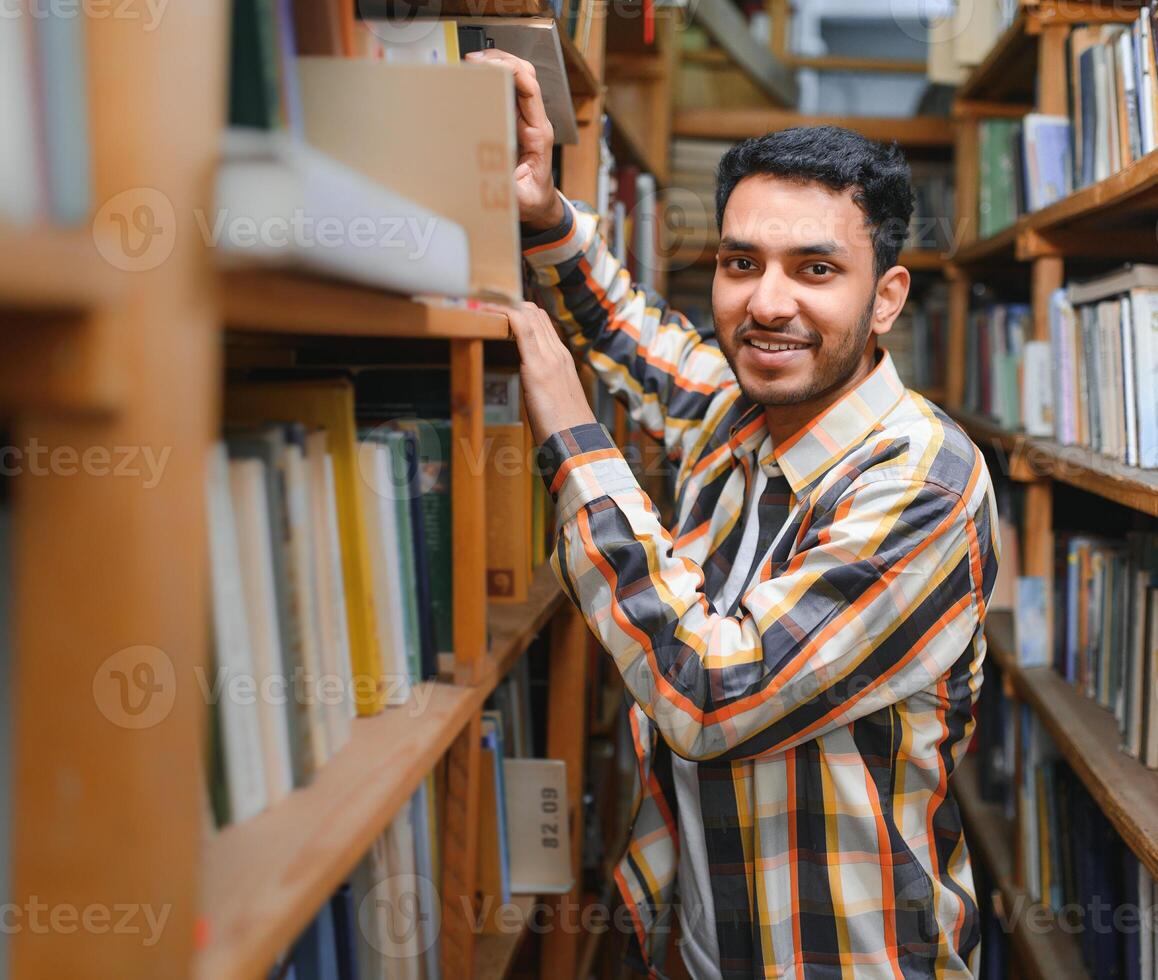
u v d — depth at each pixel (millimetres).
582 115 1493
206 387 400
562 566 940
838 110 4594
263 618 603
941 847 1077
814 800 972
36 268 312
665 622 904
